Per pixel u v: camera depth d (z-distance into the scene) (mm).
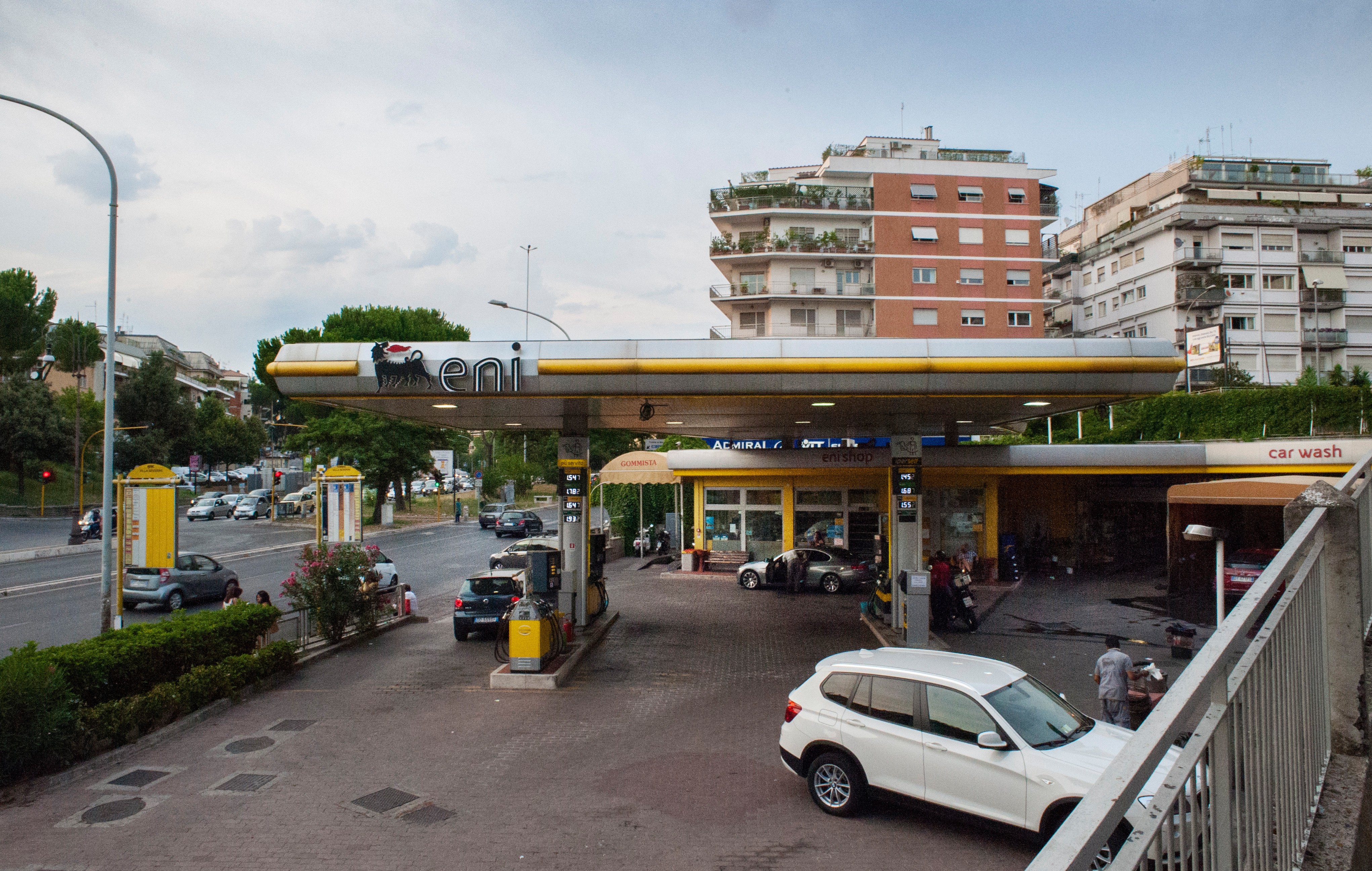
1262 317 54625
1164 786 2176
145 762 9391
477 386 13305
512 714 11375
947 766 7086
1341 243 55781
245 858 6988
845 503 27875
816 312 58094
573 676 13641
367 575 16953
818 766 7844
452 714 11375
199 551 36094
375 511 53312
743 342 13039
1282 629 3029
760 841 7207
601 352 13156
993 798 6820
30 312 62844
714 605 21484
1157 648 15414
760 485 28438
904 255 57625
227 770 9148
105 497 15086
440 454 62906
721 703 11891
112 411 15336
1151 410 38688
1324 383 51312
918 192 57938
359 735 10406
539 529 46344
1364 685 3520
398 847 7180
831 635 17297
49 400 59844
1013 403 14859
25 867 6824
